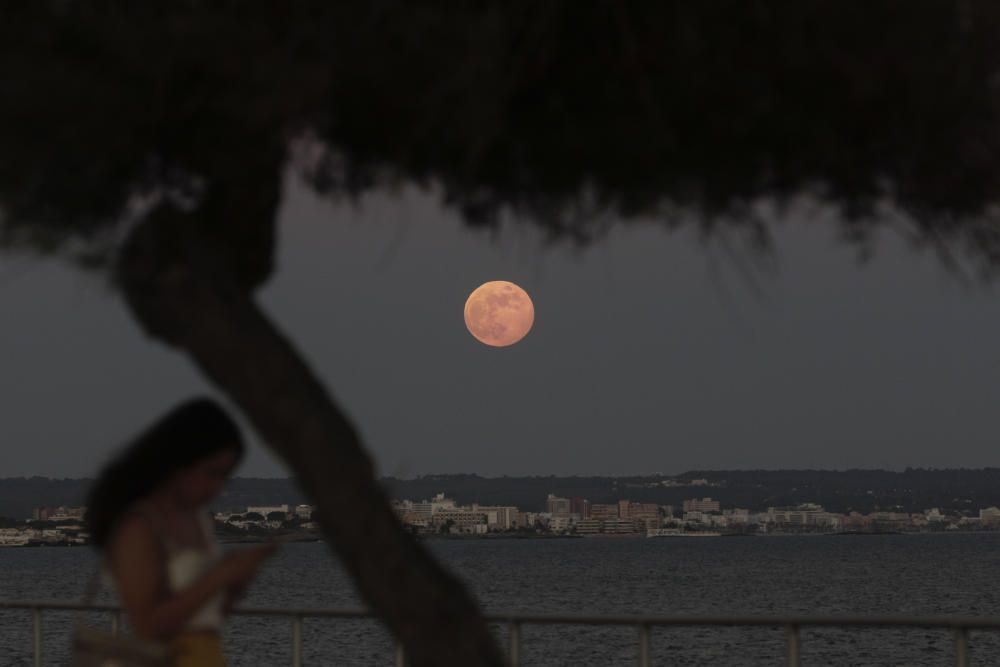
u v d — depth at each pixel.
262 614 20.69
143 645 14.43
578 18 11.61
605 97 11.88
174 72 10.62
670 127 12.09
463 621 13.16
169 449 14.45
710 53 11.52
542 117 12.13
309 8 10.55
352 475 12.93
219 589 14.09
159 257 12.40
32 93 10.37
